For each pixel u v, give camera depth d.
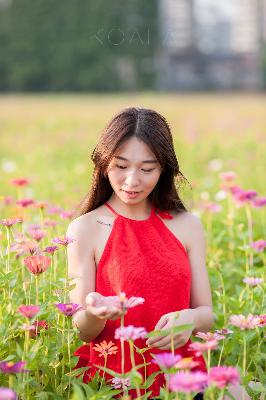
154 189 2.35
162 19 50.66
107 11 48.59
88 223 2.33
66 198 5.18
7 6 51.19
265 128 14.52
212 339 2.00
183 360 1.64
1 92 51.12
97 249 2.29
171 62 61.03
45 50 50.38
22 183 3.69
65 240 2.25
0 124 17.33
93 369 2.23
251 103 28.05
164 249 2.27
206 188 6.81
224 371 1.67
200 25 75.75
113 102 30.45
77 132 14.61
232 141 12.18
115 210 2.34
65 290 2.21
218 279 3.11
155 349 2.20
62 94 48.47
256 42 79.19
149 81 53.16
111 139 2.18
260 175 7.93
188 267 2.29
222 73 63.25
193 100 33.09
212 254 3.79
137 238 2.27
